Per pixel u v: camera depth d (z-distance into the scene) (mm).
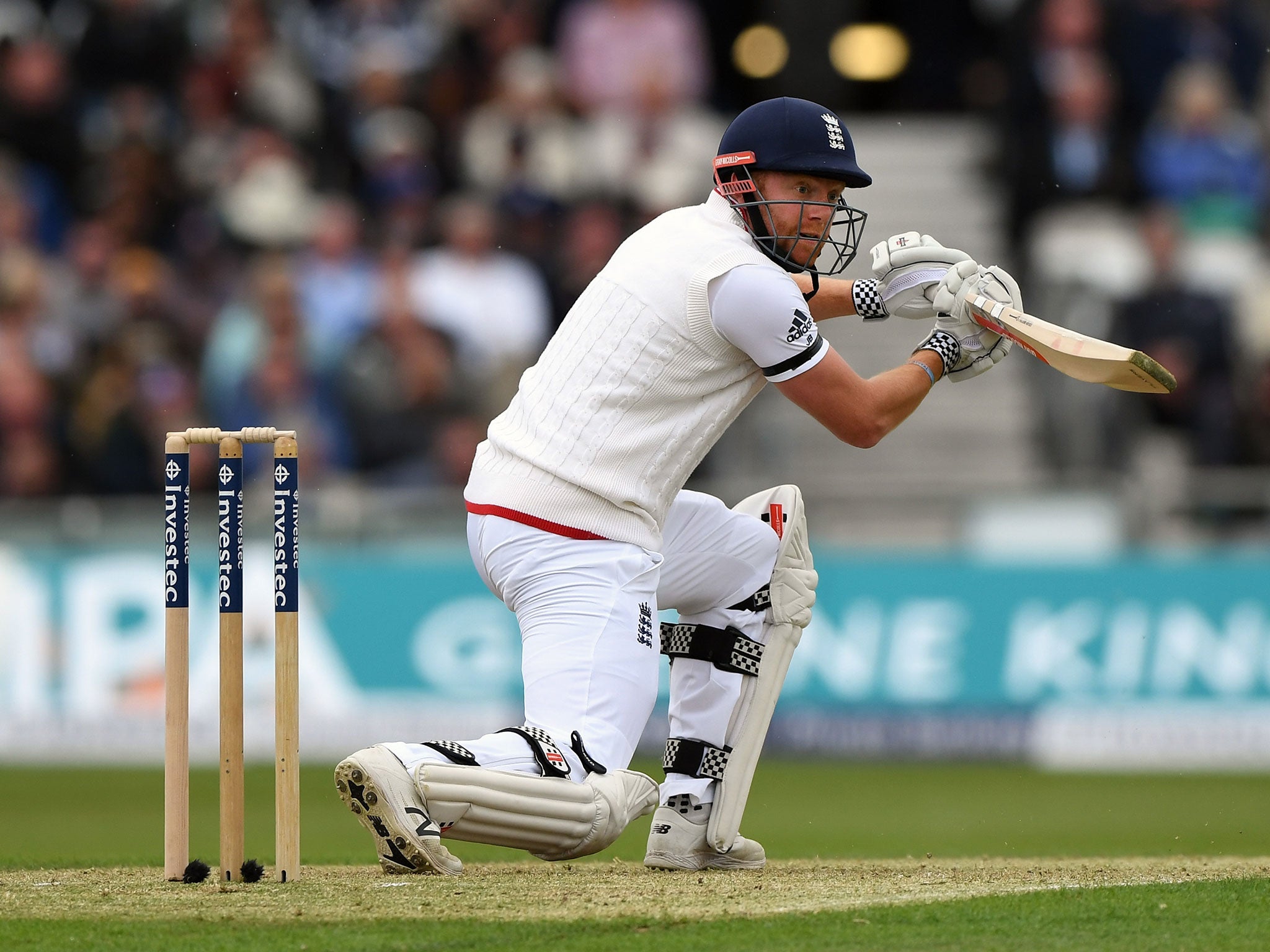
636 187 44406
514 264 41906
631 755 13539
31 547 34938
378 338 39375
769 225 13797
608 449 13367
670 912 11273
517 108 44781
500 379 40219
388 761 12539
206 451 38062
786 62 53094
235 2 44906
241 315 40281
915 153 50000
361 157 44281
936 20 52594
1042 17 45469
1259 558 34906
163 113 44219
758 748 14117
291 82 44875
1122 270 44344
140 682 34719
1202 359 41875
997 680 34875
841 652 35188
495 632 34469
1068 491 36969
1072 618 34906
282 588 12766
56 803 29391
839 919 10883
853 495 42969
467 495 14070
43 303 40844
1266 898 11781
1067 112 45219
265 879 13078
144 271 41562
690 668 14117
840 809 28234
